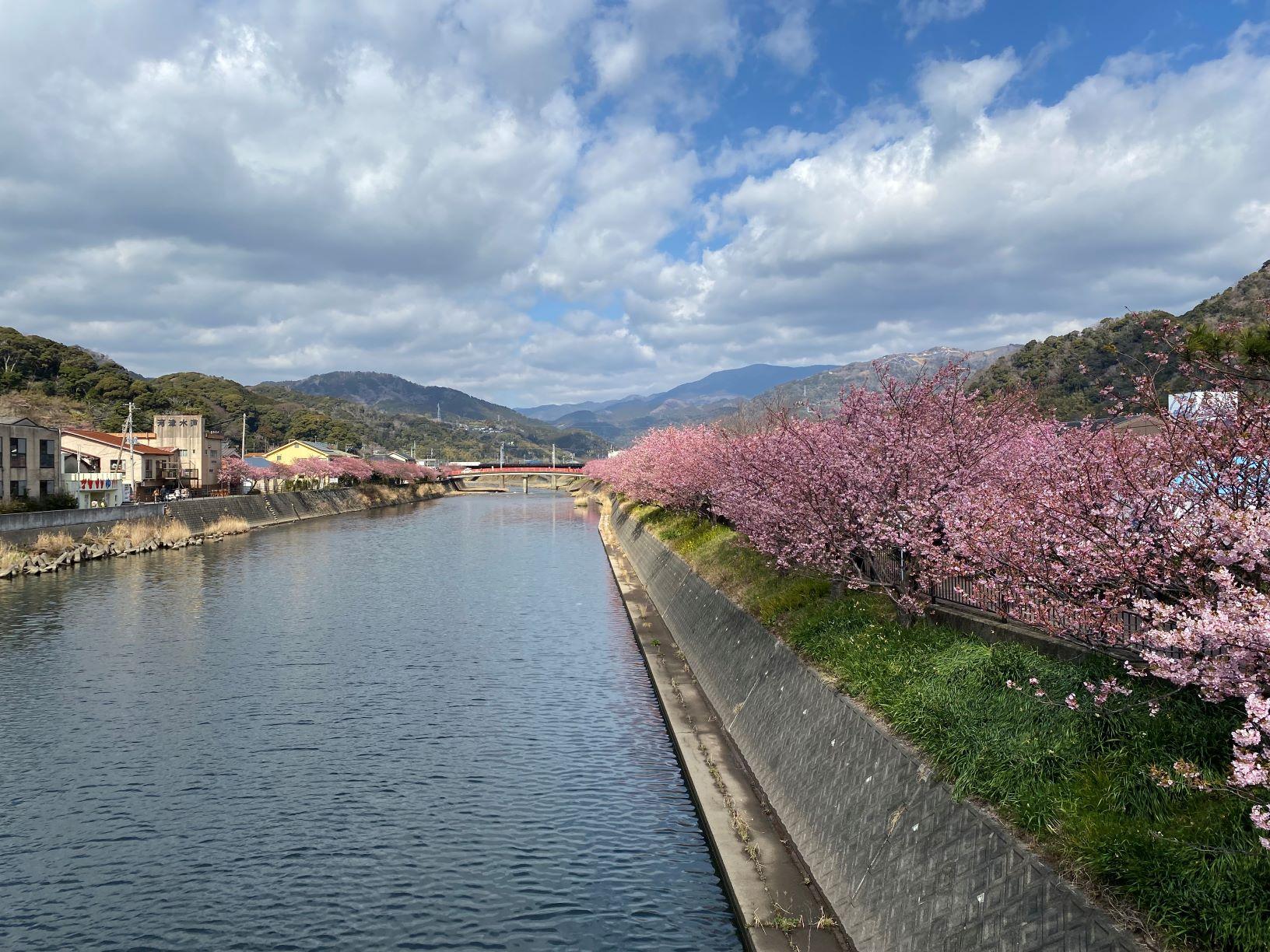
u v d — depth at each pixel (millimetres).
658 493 47906
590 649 29797
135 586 43188
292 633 32281
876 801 10820
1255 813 6156
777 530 19703
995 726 9578
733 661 20594
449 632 32594
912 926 8875
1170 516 8711
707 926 12320
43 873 14148
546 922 12609
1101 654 10148
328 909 13070
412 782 17781
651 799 16891
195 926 12648
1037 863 7566
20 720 21656
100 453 73000
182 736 20562
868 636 14812
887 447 16203
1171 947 6227
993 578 11508
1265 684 7039
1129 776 7789
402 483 148500
